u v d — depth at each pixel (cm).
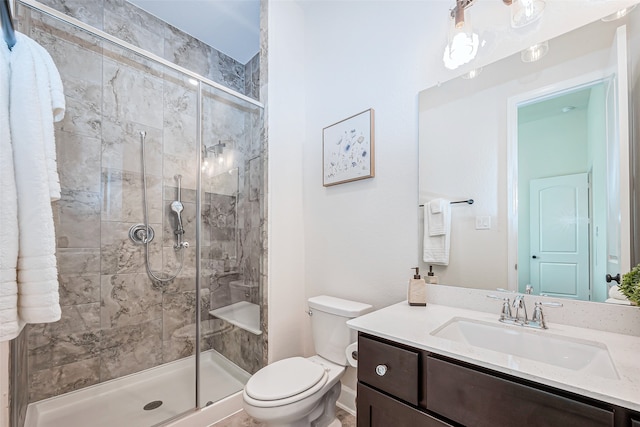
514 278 116
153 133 210
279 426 126
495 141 123
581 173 103
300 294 208
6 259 77
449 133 137
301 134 216
